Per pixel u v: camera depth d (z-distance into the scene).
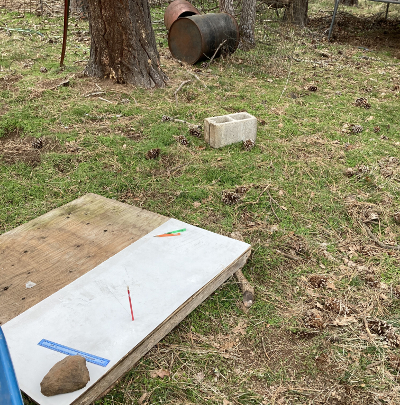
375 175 4.34
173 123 5.32
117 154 4.57
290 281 2.99
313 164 4.52
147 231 3.13
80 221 3.27
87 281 2.60
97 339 2.19
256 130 4.96
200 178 4.20
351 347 2.46
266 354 2.42
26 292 2.52
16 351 2.12
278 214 3.73
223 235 3.26
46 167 4.29
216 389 2.20
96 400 2.09
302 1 11.88
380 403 2.14
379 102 6.46
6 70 7.02
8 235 3.07
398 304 2.79
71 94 6.07
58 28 10.30
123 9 5.98
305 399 2.16
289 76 7.67
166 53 8.73
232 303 2.77
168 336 2.50
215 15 8.11
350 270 3.09
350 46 10.34
